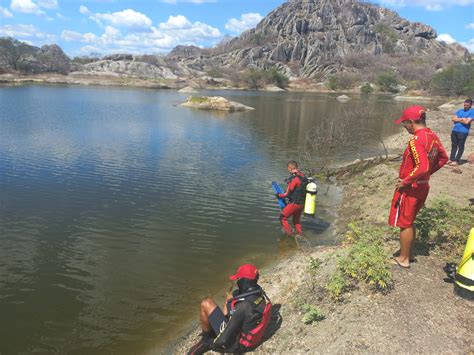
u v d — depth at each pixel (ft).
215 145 67.72
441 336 13.51
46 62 416.26
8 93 183.62
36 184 40.81
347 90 456.04
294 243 27.89
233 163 53.83
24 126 79.61
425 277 17.20
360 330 14.23
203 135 78.79
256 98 239.09
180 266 24.45
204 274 23.56
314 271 20.04
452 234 20.83
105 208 34.47
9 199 35.86
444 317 14.44
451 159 42.68
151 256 25.72
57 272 23.36
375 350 13.20
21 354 16.63
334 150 63.46
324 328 14.97
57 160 51.60
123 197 37.60
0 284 21.83
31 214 32.48
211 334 15.25
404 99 257.14
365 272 17.42
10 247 26.43
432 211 22.66
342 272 18.13
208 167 50.96
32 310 19.57
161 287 21.99
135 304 20.29
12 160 50.47
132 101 166.71
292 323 16.02
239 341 13.91
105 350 16.92
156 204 35.86
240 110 144.46
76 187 40.29
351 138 69.72
